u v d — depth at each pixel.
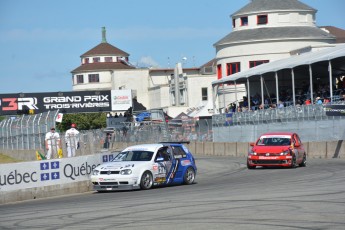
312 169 27.97
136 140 54.59
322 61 45.38
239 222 12.42
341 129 38.81
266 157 30.03
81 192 23.64
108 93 53.31
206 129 54.06
